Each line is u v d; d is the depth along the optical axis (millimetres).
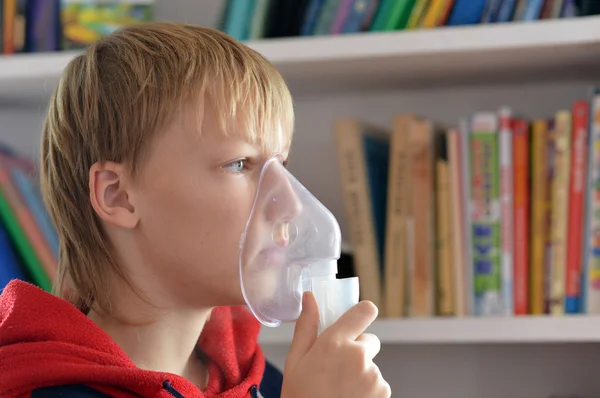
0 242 1858
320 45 1717
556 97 1991
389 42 1691
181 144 1111
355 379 1049
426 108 2055
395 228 1761
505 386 1999
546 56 1730
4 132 2184
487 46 1656
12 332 1123
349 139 1792
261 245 1100
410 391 2037
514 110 2010
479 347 2016
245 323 1378
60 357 1079
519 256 1703
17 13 1893
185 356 1214
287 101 1205
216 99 1117
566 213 1684
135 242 1146
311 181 2096
